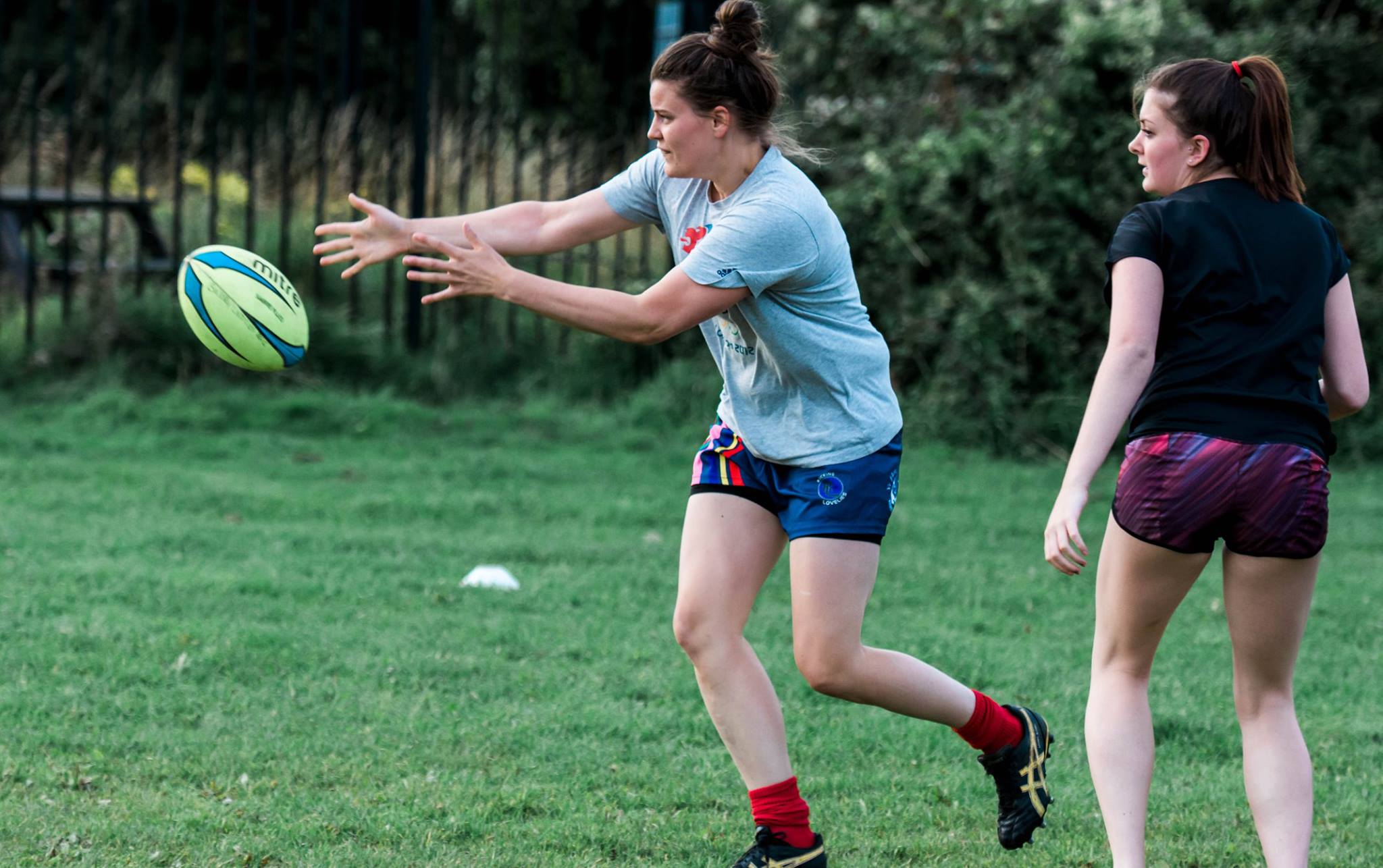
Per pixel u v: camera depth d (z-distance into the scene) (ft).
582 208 24.75
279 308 25.13
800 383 22.40
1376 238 70.18
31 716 28.84
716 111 21.58
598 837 24.34
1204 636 39.11
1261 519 20.11
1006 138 69.15
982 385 69.26
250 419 65.00
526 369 74.84
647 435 67.31
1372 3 73.36
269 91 147.43
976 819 26.13
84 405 63.98
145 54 69.87
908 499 57.93
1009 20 70.74
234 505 50.42
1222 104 20.95
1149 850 24.52
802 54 78.02
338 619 37.11
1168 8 69.56
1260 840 22.11
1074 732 31.09
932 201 69.51
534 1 105.50
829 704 32.42
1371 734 31.19
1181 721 31.50
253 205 68.95
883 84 77.20
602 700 31.71
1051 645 37.81
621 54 108.58
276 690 31.40
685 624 22.56
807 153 22.93
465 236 21.35
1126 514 20.88
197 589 38.93
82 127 99.14
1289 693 21.63
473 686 32.45
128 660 32.55
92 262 74.02
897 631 38.24
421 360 73.20
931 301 70.59
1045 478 63.21
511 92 107.24
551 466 60.44
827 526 22.24
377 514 50.75
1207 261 20.43
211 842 23.30
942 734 30.68
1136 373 20.22
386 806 25.22
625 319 21.24
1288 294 20.49
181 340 68.85
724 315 22.54
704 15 71.82
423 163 71.46
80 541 43.86
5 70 136.77
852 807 26.40
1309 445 20.27
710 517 22.90
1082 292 69.21
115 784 25.85
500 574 42.22
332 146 86.99
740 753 22.41
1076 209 69.97
